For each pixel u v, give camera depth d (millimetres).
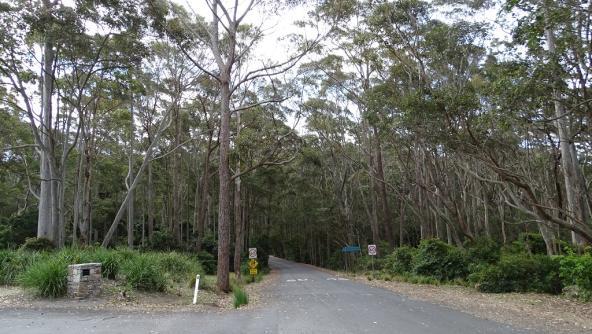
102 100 31328
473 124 17484
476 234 34875
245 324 10617
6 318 10617
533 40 12070
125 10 20438
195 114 41469
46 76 23984
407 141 25516
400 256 30625
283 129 28547
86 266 13680
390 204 54531
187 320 11023
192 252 40625
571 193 19109
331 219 55156
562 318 11766
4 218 43031
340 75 33906
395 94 24234
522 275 19031
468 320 11312
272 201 65625
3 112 30094
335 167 52812
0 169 33719
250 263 33312
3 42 19500
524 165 27188
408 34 22938
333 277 34688
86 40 21078
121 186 50688
